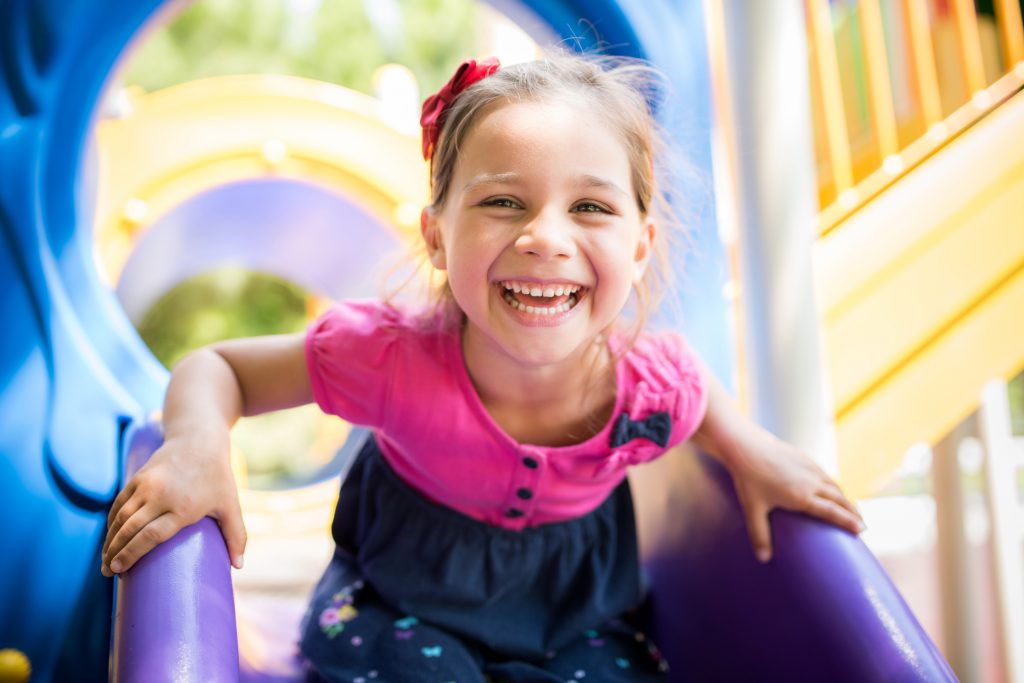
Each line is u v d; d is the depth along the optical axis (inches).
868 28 69.1
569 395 48.0
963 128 70.6
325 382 47.7
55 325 52.3
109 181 80.1
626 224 43.4
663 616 57.7
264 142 84.8
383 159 87.9
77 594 49.3
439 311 48.1
